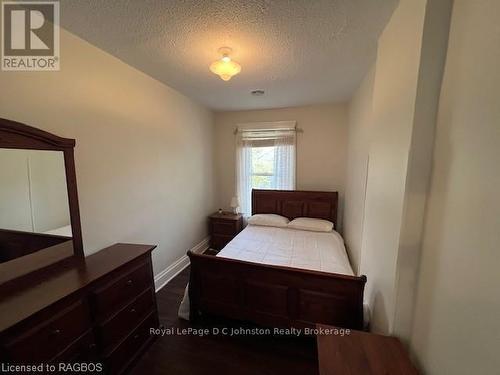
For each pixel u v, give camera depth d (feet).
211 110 12.39
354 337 3.59
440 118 3.09
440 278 2.89
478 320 2.21
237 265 5.73
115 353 4.84
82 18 4.67
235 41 5.50
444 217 2.88
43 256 4.64
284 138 11.74
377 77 5.28
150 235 8.11
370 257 5.29
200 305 6.30
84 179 5.66
